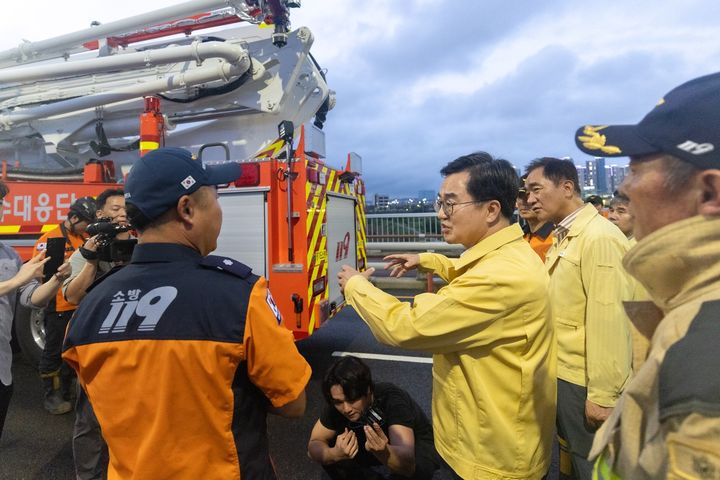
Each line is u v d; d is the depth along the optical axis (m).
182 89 4.20
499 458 1.24
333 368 2.07
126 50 4.49
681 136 0.57
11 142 4.97
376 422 2.06
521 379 1.23
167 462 0.91
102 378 0.97
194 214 1.09
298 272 3.45
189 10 3.96
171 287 0.99
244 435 1.00
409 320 1.23
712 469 0.44
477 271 1.21
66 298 2.38
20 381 4.04
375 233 9.95
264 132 4.41
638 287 1.78
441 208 1.42
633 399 0.57
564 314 1.94
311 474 2.51
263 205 3.50
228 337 0.95
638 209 0.64
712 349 0.48
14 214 4.14
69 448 2.85
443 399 1.38
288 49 4.08
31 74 4.07
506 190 1.33
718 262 0.54
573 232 1.96
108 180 4.55
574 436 1.92
